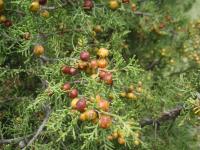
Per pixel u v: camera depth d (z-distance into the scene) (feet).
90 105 1.02
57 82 1.24
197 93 1.32
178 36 2.19
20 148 1.28
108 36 1.82
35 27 1.36
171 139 1.77
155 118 1.57
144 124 1.57
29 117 1.39
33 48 1.41
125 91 1.42
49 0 1.49
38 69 1.40
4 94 1.51
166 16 2.15
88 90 1.11
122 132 1.02
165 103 1.63
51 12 1.47
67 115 1.16
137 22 2.09
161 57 2.19
